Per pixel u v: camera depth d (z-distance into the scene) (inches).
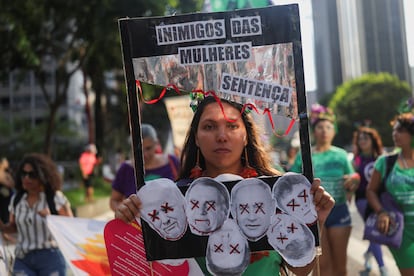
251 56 88.7
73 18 534.0
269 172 95.2
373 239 174.6
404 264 169.3
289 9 87.8
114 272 91.0
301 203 88.2
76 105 1955.0
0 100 2171.5
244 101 89.3
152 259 88.7
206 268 92.0
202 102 92.1
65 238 150.5
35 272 174.9
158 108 648.4
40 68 602.2
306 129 87.9
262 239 88.4
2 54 523.5
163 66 88.7
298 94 87.9
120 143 1357.0
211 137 91.2
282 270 95.8
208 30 88.8
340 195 216.2
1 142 1198.9
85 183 676.7
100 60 592.4
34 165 175.2
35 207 174.7
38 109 2149.4
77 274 148.1
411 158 173.6
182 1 539.2
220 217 89.1
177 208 89.4
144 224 89.2
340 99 2075.5
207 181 89.7
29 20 500.4
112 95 1068.5
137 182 89.7
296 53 87.7
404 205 170.4
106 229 91.4
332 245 215.5
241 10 88.4
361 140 268.5
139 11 512.7
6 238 184.2
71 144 1326.3
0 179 231.3
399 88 2011.6
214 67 89.2
